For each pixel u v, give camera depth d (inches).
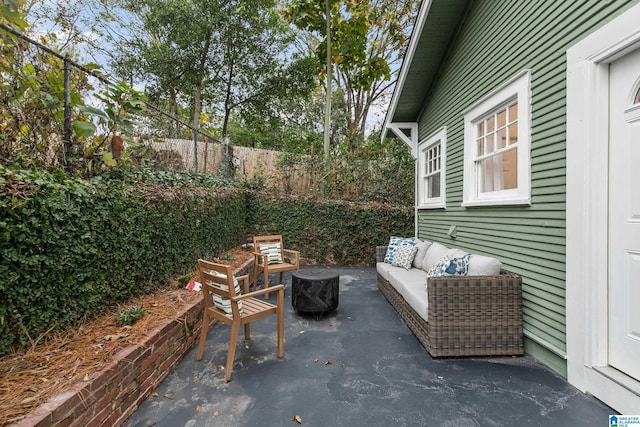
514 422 72.1
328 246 273.1
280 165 299.7
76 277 82.5
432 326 104.8
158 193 123.3
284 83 451.8
